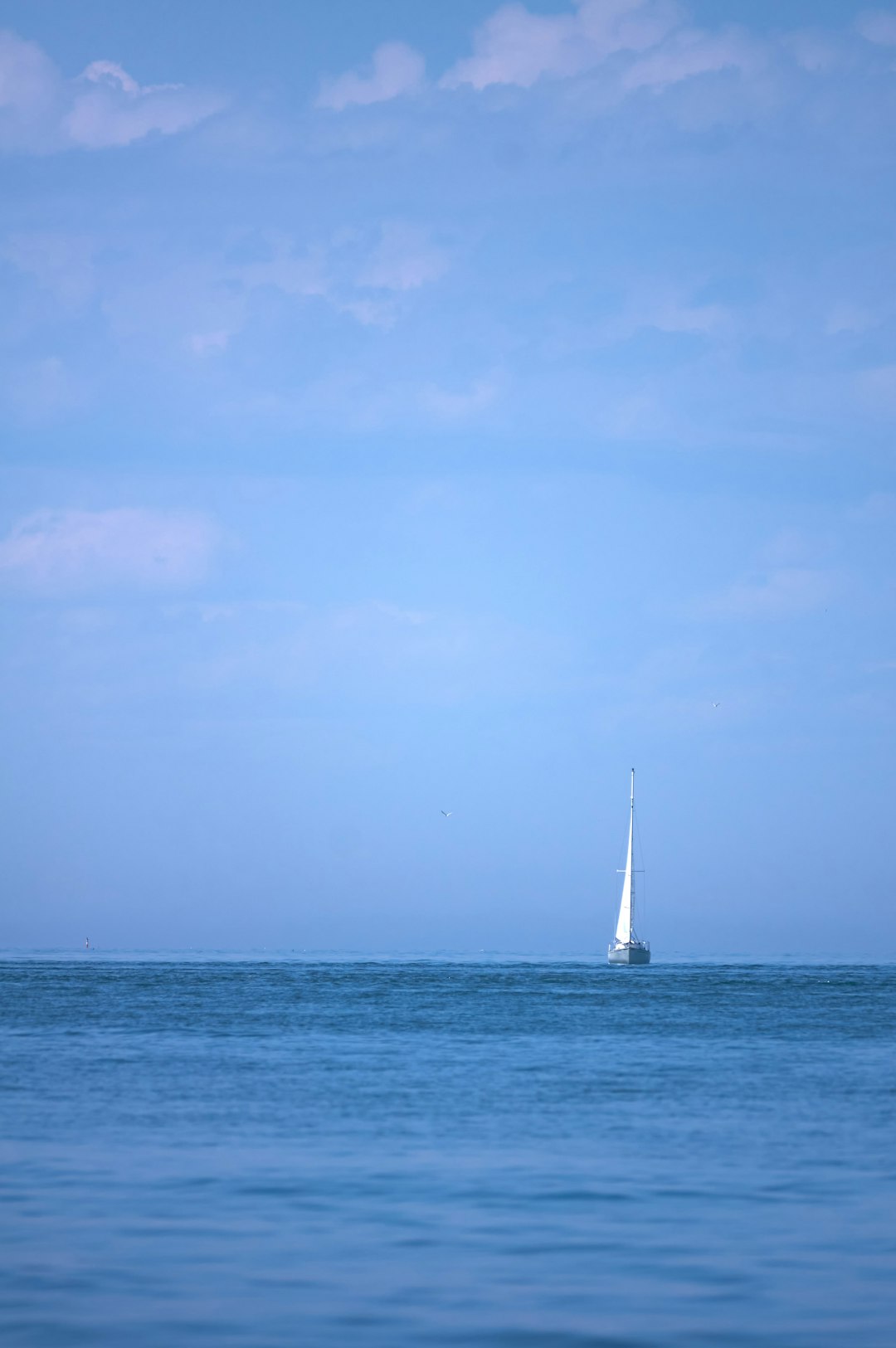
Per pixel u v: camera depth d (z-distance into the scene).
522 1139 135.12
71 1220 98.94
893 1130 142.12
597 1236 95.12
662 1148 130.38
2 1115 149.50
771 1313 77.69
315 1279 83.94
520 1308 78.38
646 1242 93.56
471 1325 75.31
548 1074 194.12
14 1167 119.00
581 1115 152.12
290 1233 95.62
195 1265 87.00
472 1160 123.75
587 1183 113.38
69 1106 157.00
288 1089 173.75
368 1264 87.50
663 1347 71.88
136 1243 92.38
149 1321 75.69
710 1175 116.81
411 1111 154.62
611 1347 71.81
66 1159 122.94
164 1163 121.19
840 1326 75.25
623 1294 81.31
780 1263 88.12
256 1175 115.69
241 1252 90.31
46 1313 76.94
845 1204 105.44
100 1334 73.31
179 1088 174.12
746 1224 98.69
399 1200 106.50
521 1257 89.56
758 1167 120.62
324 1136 136.50
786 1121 148.38
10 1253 89.81
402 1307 78.50
